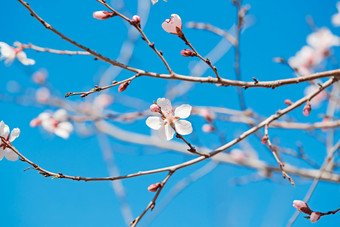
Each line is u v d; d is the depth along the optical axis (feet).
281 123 2.83
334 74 2.37
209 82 2.33
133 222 2.32
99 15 2.34
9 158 2.31
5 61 2.48
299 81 2.36
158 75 2.32
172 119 2.30
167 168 2.35
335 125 2.78
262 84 2.35
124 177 2.33
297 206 2.38
